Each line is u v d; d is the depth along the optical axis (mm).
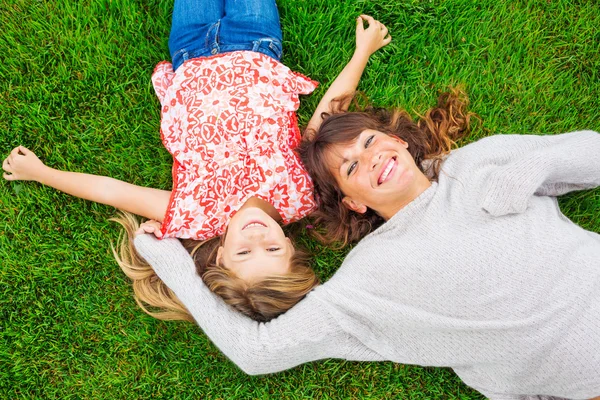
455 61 1968
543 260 1508
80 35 1948
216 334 1633
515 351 1521
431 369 1930
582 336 1455
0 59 1942
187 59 1826
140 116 1961
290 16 1963
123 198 1831
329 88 1887
